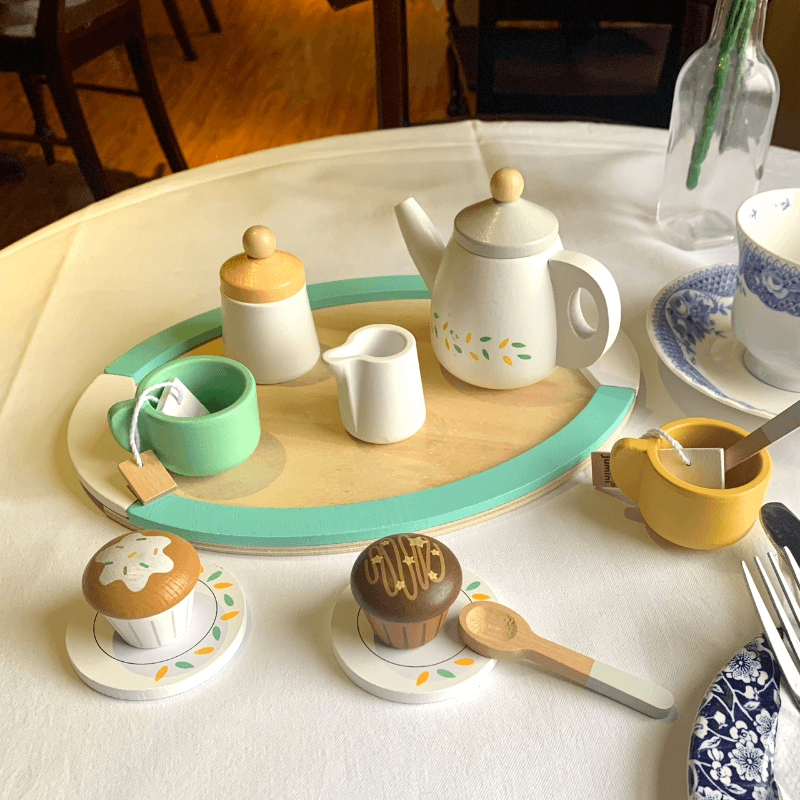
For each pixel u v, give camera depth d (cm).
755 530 58
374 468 64
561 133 111
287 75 308
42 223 224
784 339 65
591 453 63
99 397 70
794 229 73
